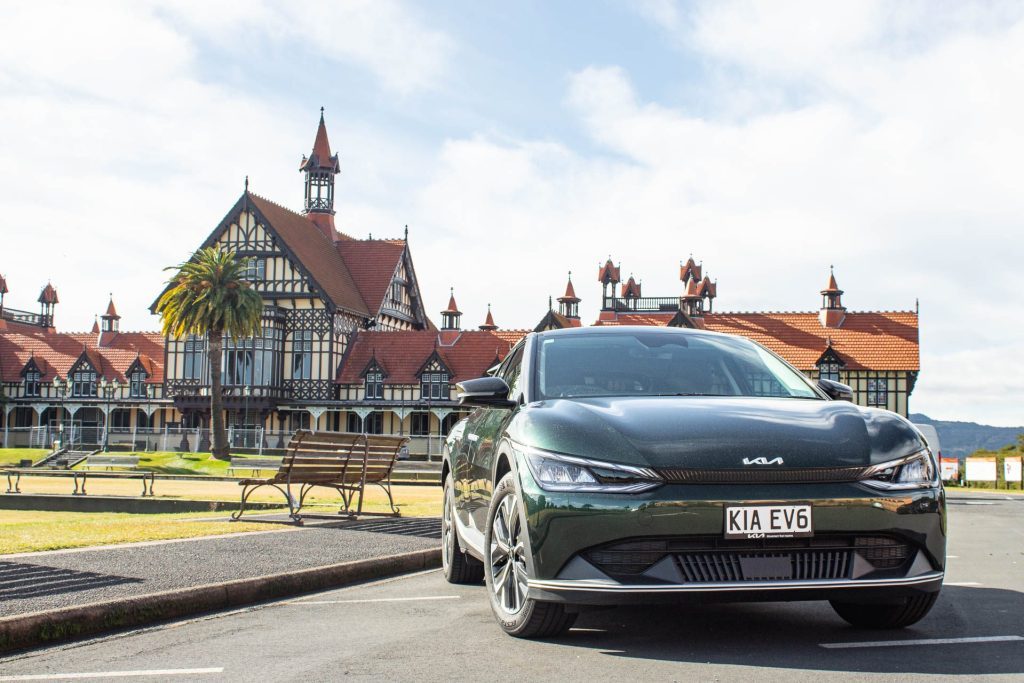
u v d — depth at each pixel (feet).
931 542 12.83
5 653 14.14
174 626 16.29
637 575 12.34
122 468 119.55
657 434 13.12
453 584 21.30
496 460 15.23
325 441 33.94
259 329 158.71
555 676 11.91
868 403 184.34
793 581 12.30
